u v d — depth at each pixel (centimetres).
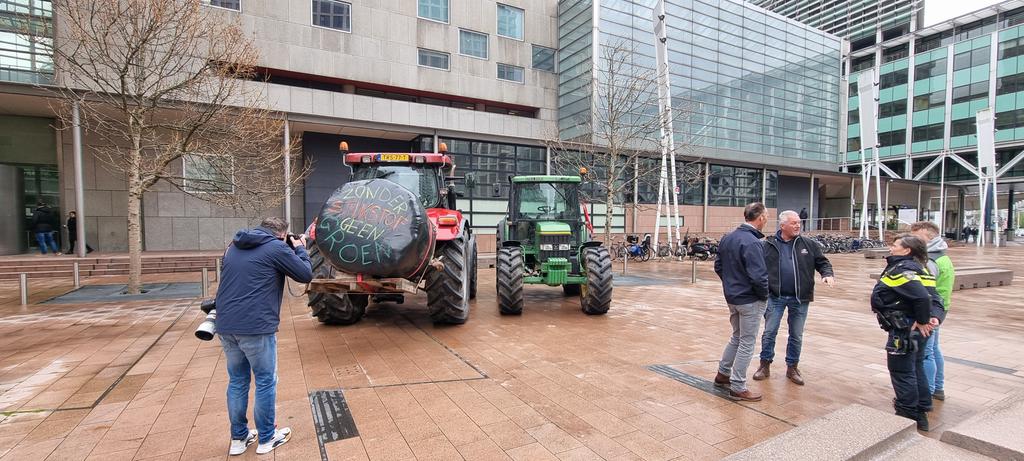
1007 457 253
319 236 531
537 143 2202
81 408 394
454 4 2144
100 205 1633
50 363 520
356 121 1806
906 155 4219
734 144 2777
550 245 794
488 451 320
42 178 1620
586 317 784
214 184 1312
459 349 579
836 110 3441
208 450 322
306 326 708
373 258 523
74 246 1505
